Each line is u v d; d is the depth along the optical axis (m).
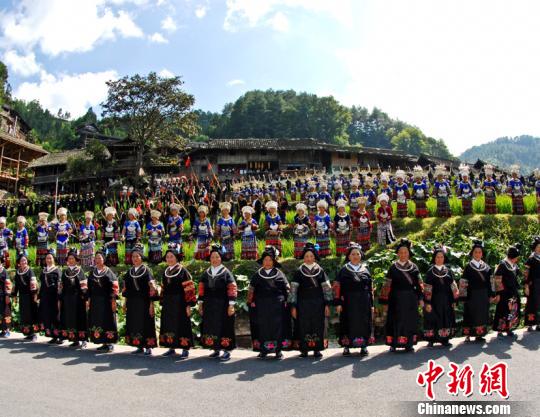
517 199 17.70
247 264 14.51
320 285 8.48
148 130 45.84
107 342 9.32
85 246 16.39
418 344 9.09
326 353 8.72
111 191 42.62
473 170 46.06
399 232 16.78
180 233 15.97
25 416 6.01
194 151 55.94
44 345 10.05
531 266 9.80
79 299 9.87
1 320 10.98
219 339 8.45
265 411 6.05
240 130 96.94
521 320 11.88
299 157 56.88
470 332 9.02
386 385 6.86
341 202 15.11
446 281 8.83
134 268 9.20
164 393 6.75
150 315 9.04
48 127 125.81
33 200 35.22
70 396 6.70
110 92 43.47
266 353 8.34
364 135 142.38
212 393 6.71
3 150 46.88
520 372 7.26
